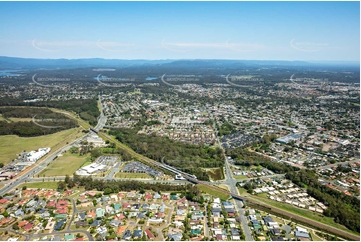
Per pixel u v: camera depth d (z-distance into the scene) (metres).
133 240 147.75
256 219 167.88
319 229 160.00
